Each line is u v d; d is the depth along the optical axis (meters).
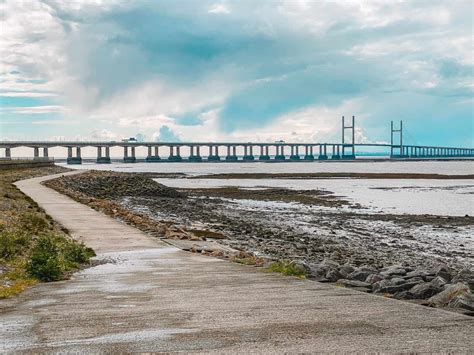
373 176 130.62
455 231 38.69
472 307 8.92
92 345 6.91
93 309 9.22
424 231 38.62
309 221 44.28
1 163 87.44
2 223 21.59
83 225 25.64
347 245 31.08
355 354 6.39
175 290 11.13
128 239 21.36
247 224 40.00
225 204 61.75
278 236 33.31
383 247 30.84
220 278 12.84
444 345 6.70
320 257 25.00
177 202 62.28
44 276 12.79
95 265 15.31
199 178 130.00
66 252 15.45
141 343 6.99
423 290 10.57
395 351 6.47
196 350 6.64
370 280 12.78
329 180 119.00
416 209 56.00
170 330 7.67
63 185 60.19
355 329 7.59
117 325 8.01
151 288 11.41
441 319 8.14
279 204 62.09
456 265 24.83
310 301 9.81
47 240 15.98
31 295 10.67
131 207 52.41
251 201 66.19
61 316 8.67
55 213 30.61
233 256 18.12
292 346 6.77
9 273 13.23
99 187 71.50
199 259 16.61
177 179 125.94
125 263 15.72
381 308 9.08
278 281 12.34
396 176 129.88
